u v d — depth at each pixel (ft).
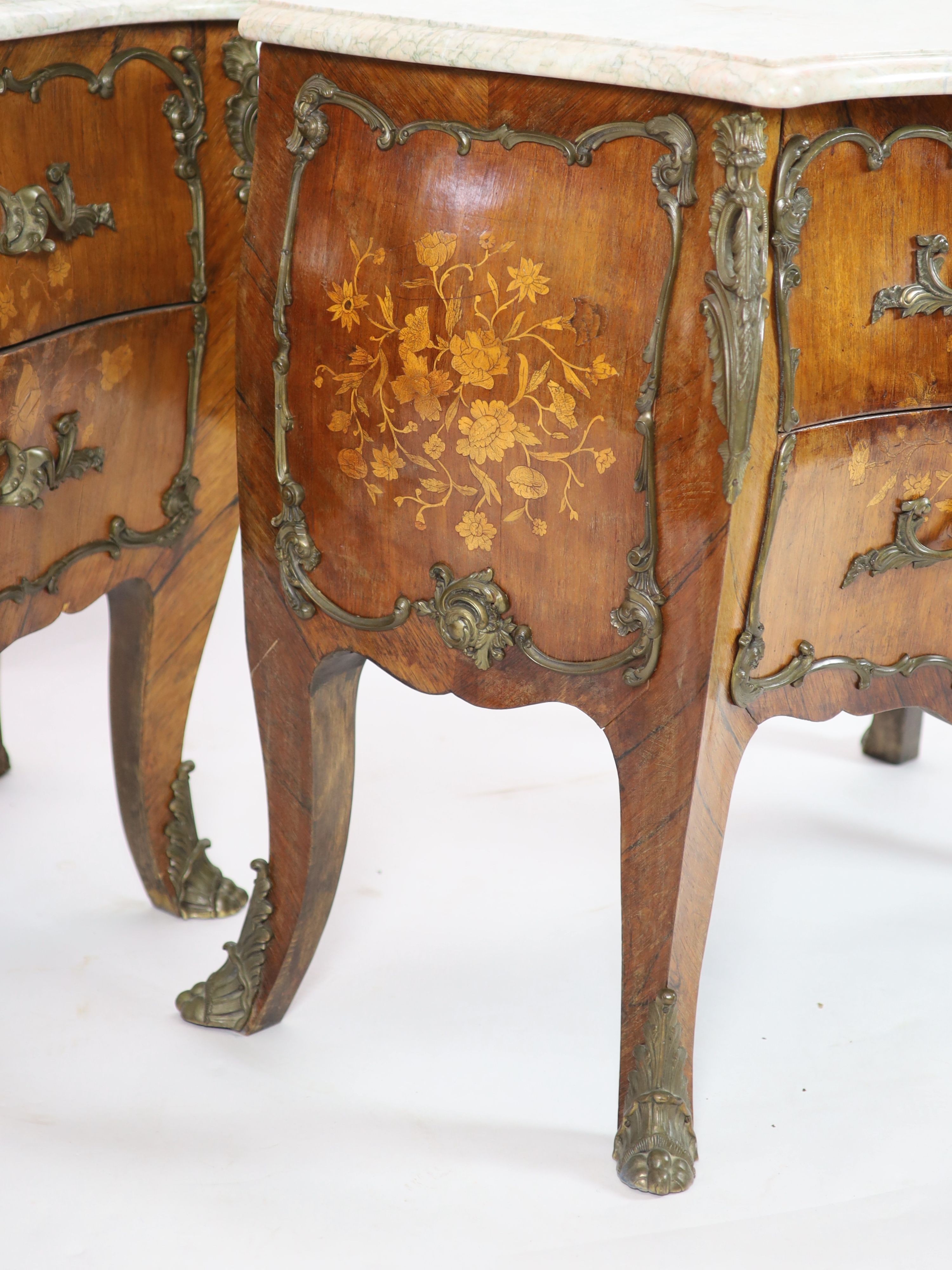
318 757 4.38
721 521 3.45
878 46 3.35
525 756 6.62
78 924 5.29
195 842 5.36
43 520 4.33
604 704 3.81
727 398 3.35
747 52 3.18
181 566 4.92
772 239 3.34
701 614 3.55
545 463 3.67
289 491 4.12
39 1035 4.67
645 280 3.41
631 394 3.49
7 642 4.32
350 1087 4.45
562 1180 4.07
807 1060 4.56
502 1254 3.79
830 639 3.93
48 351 4.16
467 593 3.88
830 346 3.55
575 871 5.68
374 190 3.74
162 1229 3.86
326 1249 3.81
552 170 3.48
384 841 5.86
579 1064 4.57
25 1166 4.08
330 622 4.19
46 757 6.48
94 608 8.13
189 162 4.48
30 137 4.01
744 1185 4.04
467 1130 4.27
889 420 3.74
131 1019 4.77
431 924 5.32
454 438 3.78
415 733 6.82
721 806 3.86
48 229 4.09
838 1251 3.80
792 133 3.29
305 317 3.94
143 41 4.26
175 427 4.71
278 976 4.62
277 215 3.93
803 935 5.23
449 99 3.58
